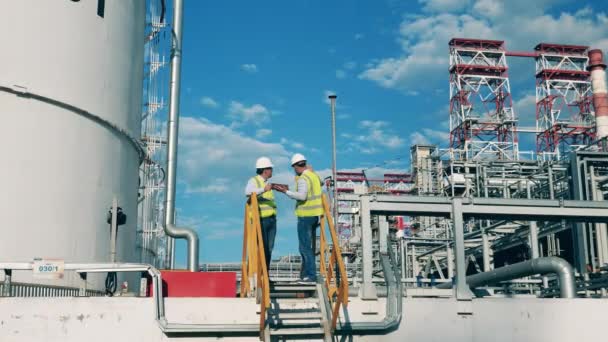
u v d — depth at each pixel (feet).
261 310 33.14
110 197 61.05
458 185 142.00
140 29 71.36
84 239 56.29
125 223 65.05
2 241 49.47
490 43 212.84
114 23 62.95
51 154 53.88
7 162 50.83
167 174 72.84
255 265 37.27
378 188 161.99
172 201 72.28
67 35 56.24
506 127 194.80
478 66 207.82
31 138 52.65
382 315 40.52
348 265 128.88
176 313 36.32
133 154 69.21
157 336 35.58
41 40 54.08
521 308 41.52
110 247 60.49
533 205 48.52
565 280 46.42
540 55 217.97
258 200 38.04
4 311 34.32
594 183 93.97
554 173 116.57
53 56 54.80
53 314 34.73
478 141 187.32
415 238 127.44
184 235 71.10
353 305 40.27
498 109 204.03
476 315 41.45
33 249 51.31
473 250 126.72
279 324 36.81
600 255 91.61
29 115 52.75
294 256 122.42
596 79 195.11
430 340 40.57
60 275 35.83
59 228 53.62
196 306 36.63
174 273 38.75
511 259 136.67
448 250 125.29
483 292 65.21
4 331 34.12
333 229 36.06
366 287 41.01
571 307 41.52
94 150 58.75
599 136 190.70
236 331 36.14
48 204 53.01
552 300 41.63
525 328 41.27
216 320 36.68
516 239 115.14
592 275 89.35
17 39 52.54
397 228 147.33
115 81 62.59
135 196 69.87
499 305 41.65
